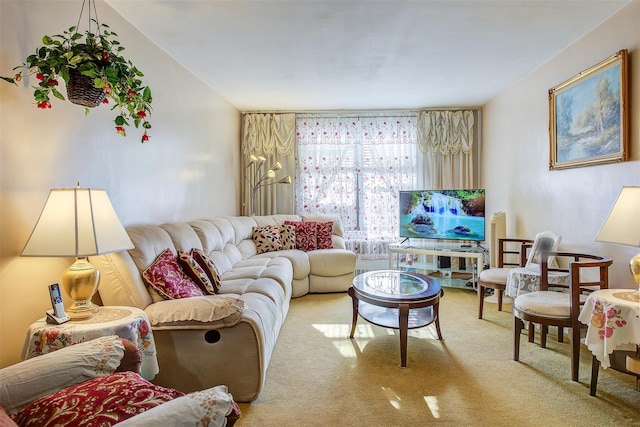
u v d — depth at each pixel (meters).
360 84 4.05
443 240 4.88
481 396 2.07
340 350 2.71
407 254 4.88
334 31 2.73
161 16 2.47
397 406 1.98
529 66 3.53
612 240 2.02
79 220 1.63
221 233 3.53
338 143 5.27
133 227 2.40
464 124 5.08
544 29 2.74
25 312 1.73
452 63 3.43
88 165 2.13
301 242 4.57
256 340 2.01
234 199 5.05
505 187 4.31
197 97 3.74
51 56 1.63
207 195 4.03
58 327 1.57
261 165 5.29
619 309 1.86
